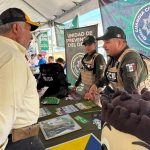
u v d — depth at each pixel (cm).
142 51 224
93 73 236
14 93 87
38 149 116
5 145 103
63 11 417
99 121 146
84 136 127
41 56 633
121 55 161
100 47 262
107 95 57
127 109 45
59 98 221
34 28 132
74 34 341
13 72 89
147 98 48
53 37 638
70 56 355
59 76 236
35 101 111
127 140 44
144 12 216
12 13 114
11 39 112
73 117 161
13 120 88
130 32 234
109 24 258
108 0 254
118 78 164
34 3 438
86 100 204
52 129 141
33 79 107
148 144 40
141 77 156
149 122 40
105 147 51
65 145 120
